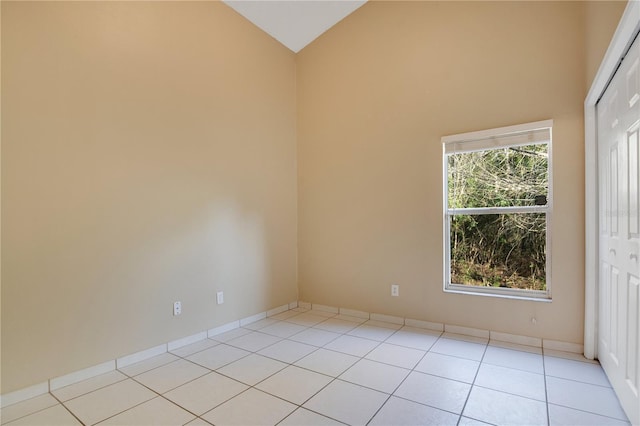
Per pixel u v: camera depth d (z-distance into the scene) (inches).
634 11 56.4
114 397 82.7
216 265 128.3
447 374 92.6
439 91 128.3
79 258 92.4
